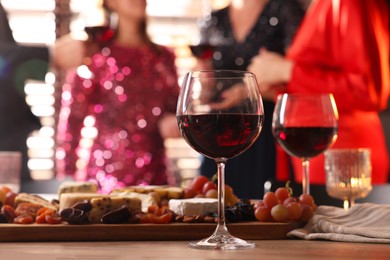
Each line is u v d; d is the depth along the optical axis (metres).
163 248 1.06
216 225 1.19
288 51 3.44
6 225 1.16
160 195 1.45
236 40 3.71
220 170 1.11
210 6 3.87
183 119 1.08
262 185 3.68
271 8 3.64
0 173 2.14
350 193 1.58
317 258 0.94
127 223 1.20
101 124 4.00
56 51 3.87
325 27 3.29
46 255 0.98
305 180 1.52
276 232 1.21
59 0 4.56
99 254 0.99
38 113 4.70
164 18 5.52
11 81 3.79
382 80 3.26
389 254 0.99
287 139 1.50
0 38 4.67
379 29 3.26
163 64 4.07
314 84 3.26
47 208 1.25
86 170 4.00
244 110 1.07
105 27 3.57
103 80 3.99
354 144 3.31
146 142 3.99
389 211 1.23
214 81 1.08
